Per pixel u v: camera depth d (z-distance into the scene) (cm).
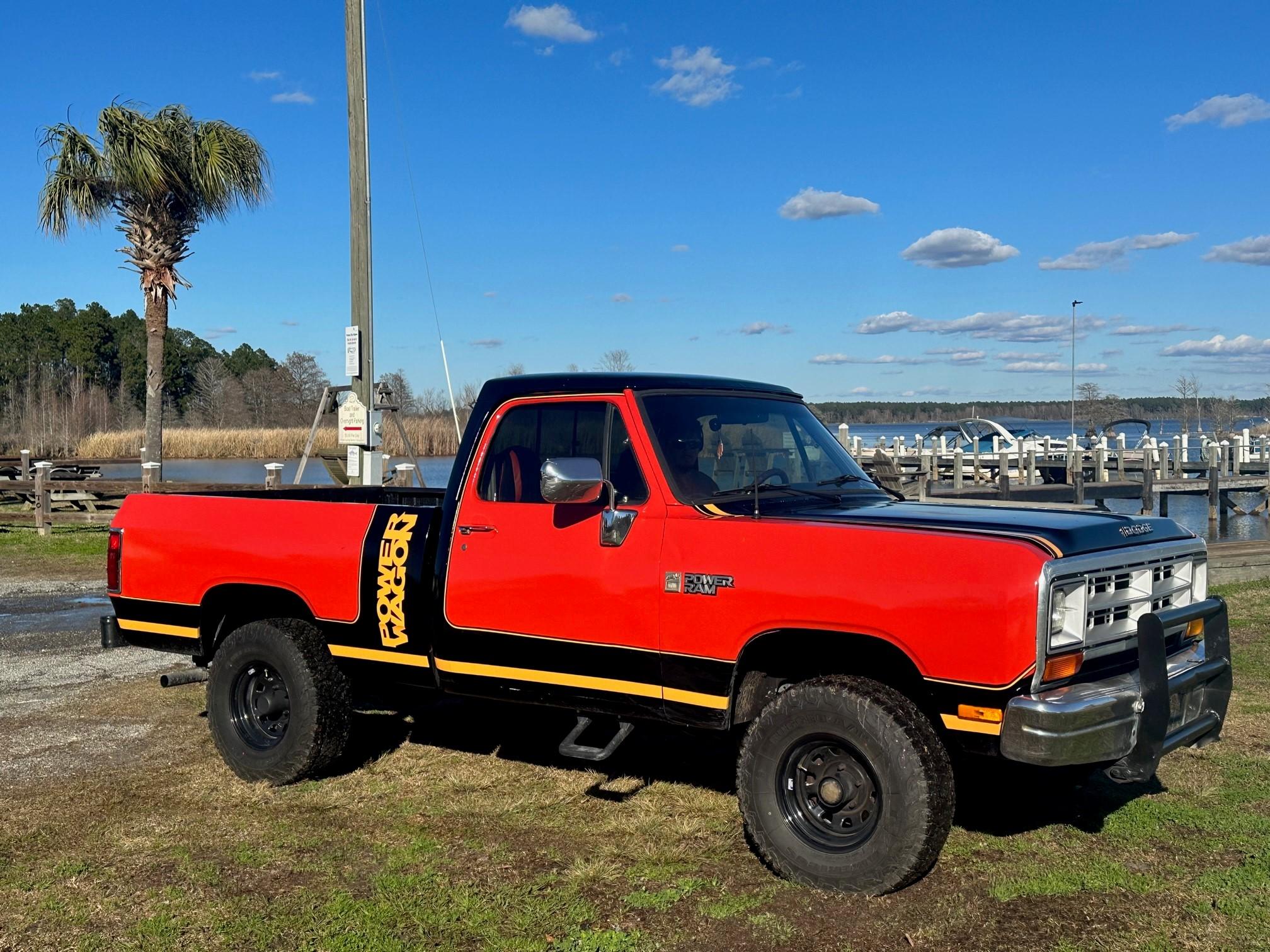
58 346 10269
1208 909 412
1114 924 401
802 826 440
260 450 5400
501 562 515
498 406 540
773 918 410
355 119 1379
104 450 5238
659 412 504
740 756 453
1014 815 513
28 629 1055
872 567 422
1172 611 448
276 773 574
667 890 437
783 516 467
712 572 456
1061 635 403
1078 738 389
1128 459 3597
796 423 566
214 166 2028
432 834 504
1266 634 873
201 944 402
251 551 597
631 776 585
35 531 1809
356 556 562
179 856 483
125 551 649
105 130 1998
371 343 1391
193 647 626
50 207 2022
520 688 518
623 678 484
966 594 401
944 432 4066
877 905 417
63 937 409
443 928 409
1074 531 427
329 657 579
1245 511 3353
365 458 1377
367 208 1385
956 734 407
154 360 2138
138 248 2106
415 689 580
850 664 455
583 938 398
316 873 463
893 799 412
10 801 557
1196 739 462
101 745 657
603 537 486
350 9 1367
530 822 518
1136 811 514
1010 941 389
